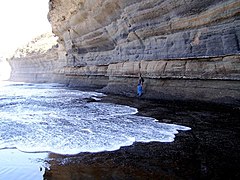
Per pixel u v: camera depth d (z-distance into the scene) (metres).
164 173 5.13
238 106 11.69
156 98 17.48
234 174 5.04
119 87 23.19
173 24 16.95
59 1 35.47
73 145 7.20
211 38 14.07
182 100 15.24
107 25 27.52
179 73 15.85
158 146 7.05
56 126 9.63
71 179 4.89
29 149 6.85
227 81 12.61
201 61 14.28
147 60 19.28
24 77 71.19
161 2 17.56
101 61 30.94
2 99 19.22
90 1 27.72
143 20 20.05
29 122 10.38
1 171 5.33
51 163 5.81
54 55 53.75
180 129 8.98
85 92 25.59
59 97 20.70
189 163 5.69
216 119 10.43
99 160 5.98
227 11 12.91
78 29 34.22
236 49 12.58
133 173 5.15
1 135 8.28
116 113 12.52
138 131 8.77
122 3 22.45
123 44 24.05
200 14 14.65
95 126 9.60
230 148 6.71
